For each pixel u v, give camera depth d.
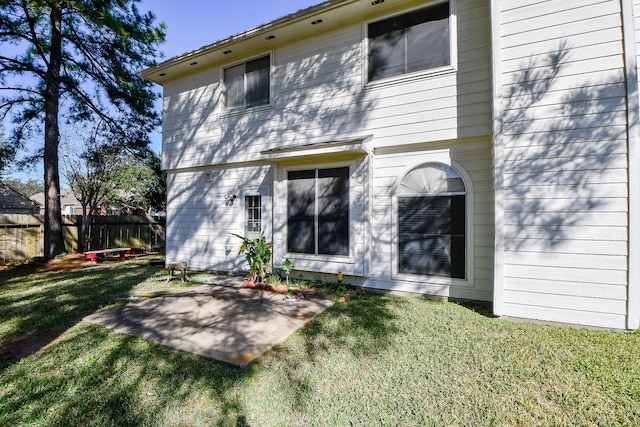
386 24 5.73
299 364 2.88
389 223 5.63
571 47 3.92
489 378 2.63
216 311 4.45
